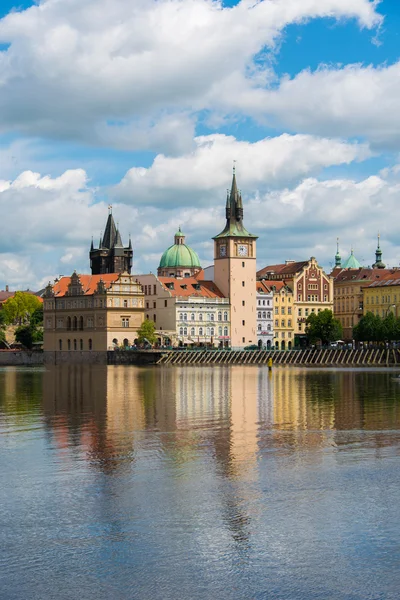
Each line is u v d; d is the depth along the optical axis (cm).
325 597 3669
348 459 6075
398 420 8325
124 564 3994
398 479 5428
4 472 5669
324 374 18650
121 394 12038
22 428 7756
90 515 4675
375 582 3800
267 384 14550
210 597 3675
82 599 3656
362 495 5041
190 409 9562
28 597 3672
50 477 5519
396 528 4441
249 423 8125
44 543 4247
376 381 15412
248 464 5909
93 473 5634
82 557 4072
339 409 9488
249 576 3866
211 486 5259
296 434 7306
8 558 4066
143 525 4500
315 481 5378
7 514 4694
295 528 4447
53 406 9975
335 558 4053
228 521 4566
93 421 8325
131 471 5691
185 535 4353
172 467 5809
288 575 3875
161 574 3888
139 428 7744
